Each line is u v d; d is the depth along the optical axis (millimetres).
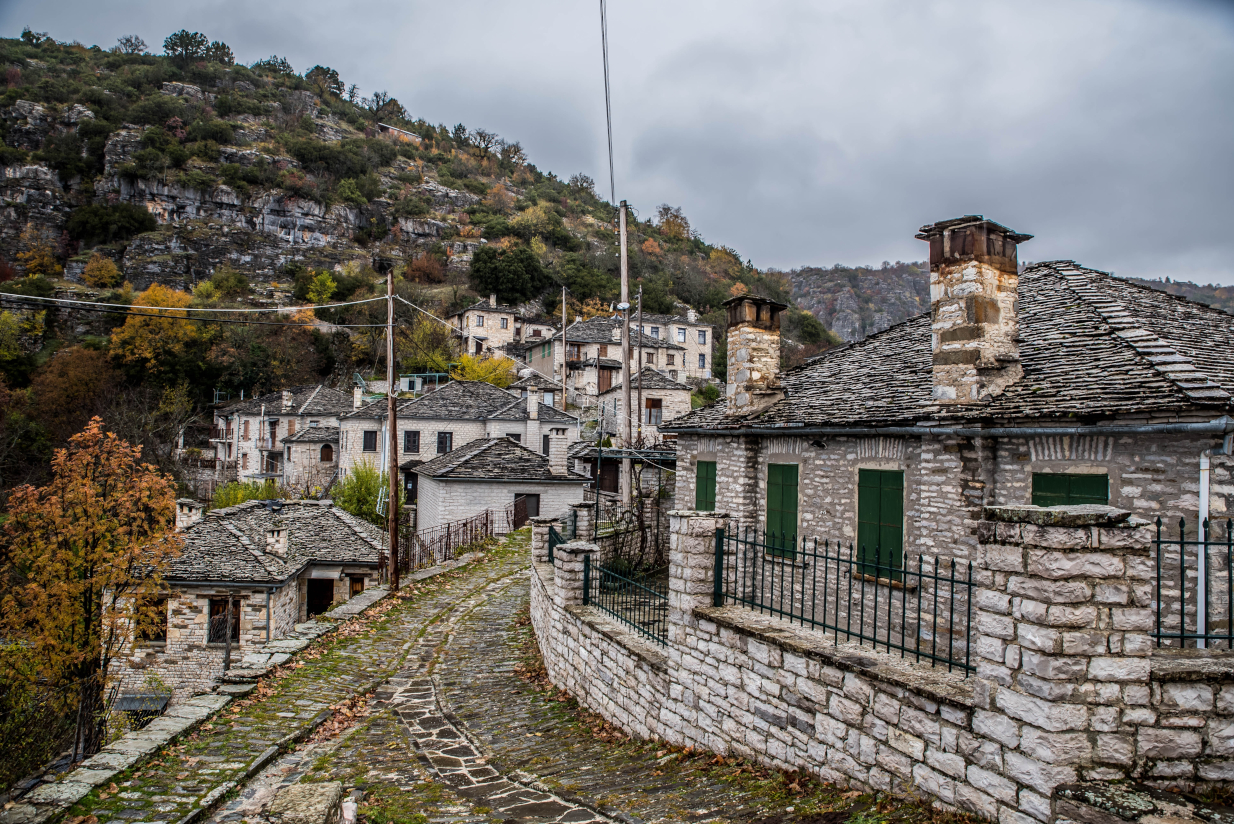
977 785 4406
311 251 88625
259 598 19453
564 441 32438
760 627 6598
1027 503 8695
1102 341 9359
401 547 23391
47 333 57156
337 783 5703
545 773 7402
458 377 57812
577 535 15172
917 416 9922
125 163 83625
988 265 9422
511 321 71875
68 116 87188
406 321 72250
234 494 37438
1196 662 4344
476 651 13695
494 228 99812
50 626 16234
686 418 16234
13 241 74750
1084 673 4004
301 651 13125
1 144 80188
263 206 88812
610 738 8609
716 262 108000
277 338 64312
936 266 9953
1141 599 4121
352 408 51188
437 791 6996
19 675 15914
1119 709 4047
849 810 5008
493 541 28453
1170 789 4062
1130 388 7828
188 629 19234
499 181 124750
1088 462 8070
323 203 93688
